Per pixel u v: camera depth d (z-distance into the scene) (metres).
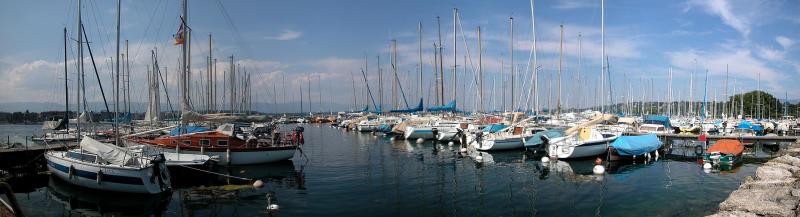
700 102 81.81
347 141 48.91
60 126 38.22
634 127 49.53
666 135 42.84
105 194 20.30
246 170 27.08
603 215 17.16
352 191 21.30
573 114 62.81
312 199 19.66
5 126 82.31
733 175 25.91
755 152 38.81
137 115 56.56
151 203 18.92
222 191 21.12
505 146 37.00
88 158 21.77
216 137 28.03
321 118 105.31
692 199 19.72
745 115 100.62
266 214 17.20
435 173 26.55
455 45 53.66
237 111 70.88
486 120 51.00
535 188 22.09
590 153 32.28
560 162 31.11
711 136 42.53
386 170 27.72
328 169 27.98
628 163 30.83
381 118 66.81
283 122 96.00
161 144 26.97
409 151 38.47
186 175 24.34
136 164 20.59
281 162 29.91
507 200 19.59
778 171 20.98
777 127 58.97
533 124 42.75
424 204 18.88
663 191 21.39
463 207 18.41
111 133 38.69
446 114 57.28
